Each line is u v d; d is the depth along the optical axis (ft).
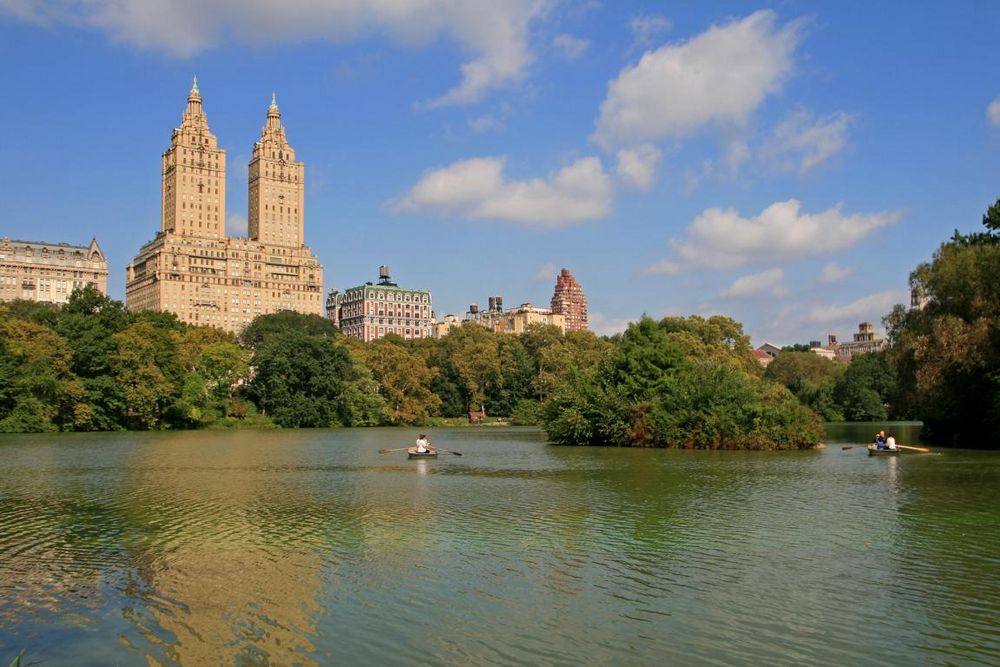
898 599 68.28
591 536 94.89
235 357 446.19
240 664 55.57
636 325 280.10
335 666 55.01
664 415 252.83
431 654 56.85
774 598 68.80
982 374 224.74
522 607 66.85
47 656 57.41
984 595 69.21
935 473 161.99
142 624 63.57
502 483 150.20
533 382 556.10
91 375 365.40
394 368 518.78
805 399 526.98
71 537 96.07
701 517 108.06
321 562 82.38
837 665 54.49
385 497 130.41
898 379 259.39
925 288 243.81
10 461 202.80
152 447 259.39
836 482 147.54
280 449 254.88
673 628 61.62
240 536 96.22
